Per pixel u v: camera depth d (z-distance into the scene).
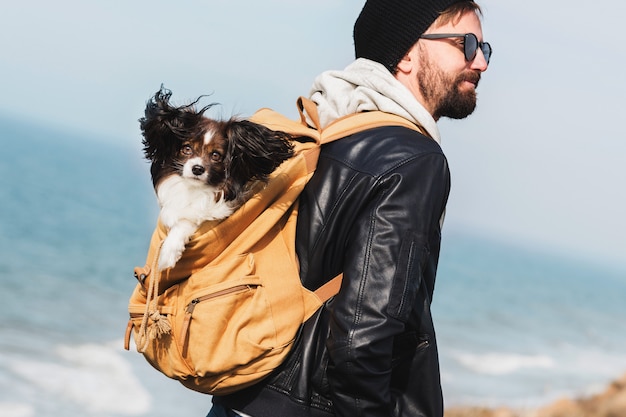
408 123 2.24
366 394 1.95
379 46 2.41
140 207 53.91
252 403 2.11
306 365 2.07
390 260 1.98
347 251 2.06
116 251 32.41
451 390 17.33
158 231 2.22
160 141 2.30
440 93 2.39
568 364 24.38
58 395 11.12
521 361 23.34
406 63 2.41
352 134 2.21
